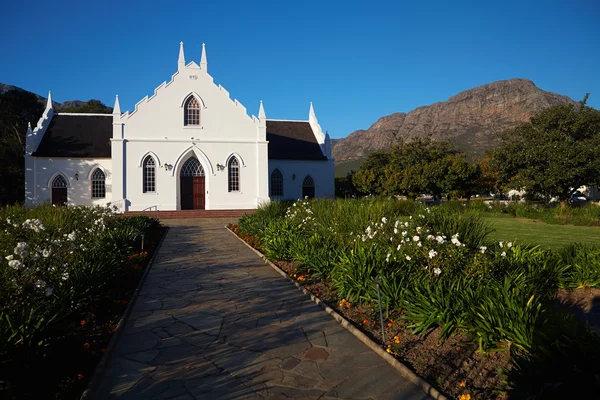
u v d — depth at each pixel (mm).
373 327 6184
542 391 3537
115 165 30797
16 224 7875
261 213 18781
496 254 7461
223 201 32844
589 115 27844
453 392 4316
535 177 27141
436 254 7055
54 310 5469
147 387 4586
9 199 38469
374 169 42250
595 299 7441
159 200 31562
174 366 5121
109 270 8195
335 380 4703
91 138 35750
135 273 9852
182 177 33000
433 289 6387
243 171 33406
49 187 32875
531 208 24938
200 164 33344
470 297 5816
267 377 4801
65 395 4250
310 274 9680
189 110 32812
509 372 4250
